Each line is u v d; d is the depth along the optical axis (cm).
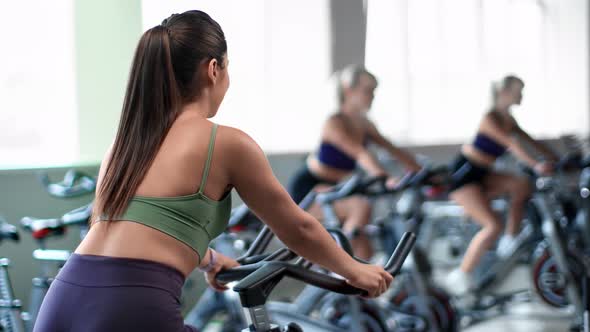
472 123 888
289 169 592
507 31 958
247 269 159
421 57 859
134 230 140
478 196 477
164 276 138
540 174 473
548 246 445
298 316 330
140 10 479
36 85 452
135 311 135
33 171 408
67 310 139
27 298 397
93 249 143
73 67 462
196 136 145
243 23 634
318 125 661
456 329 369
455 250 574
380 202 609
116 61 469
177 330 138
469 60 888
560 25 995
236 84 634
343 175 431
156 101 149
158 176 143
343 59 653
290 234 150
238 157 146
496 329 447
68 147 462
